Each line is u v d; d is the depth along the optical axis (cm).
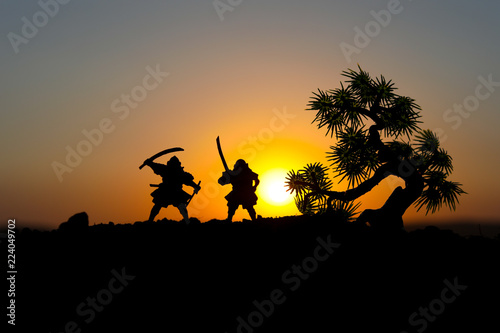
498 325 739
